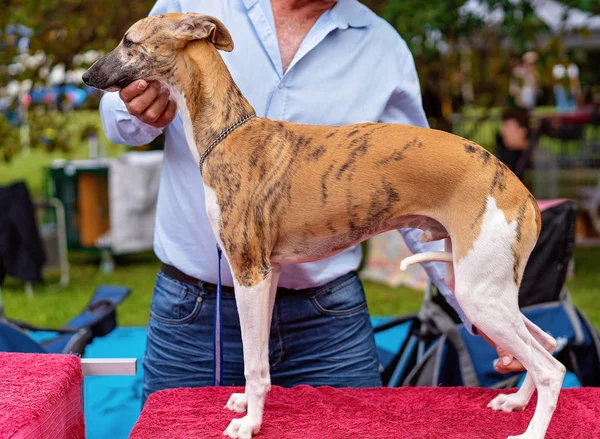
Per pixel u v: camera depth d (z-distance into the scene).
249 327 1.64
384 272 6.90
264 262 1.64
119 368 2.03
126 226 7.19
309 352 2.31
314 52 2.17
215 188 1.65
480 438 1.67
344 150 1.65
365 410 1.86
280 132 1.68
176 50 1.70
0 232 6.20
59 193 7.23
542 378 1.58
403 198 1.62
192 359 2.29
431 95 7.00
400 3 5.92
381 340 5.08
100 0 7.21
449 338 2.95
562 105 12.52
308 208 1.63
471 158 1.60
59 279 7.36
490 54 7.12
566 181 9.70
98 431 3.68
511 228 1.55
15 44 7.50
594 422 1.77
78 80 7.74
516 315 1.57
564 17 6.32
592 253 8.13
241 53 2.15
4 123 8.05
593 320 5.85
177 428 1.74
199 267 2.22
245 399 1.83
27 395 1.69
